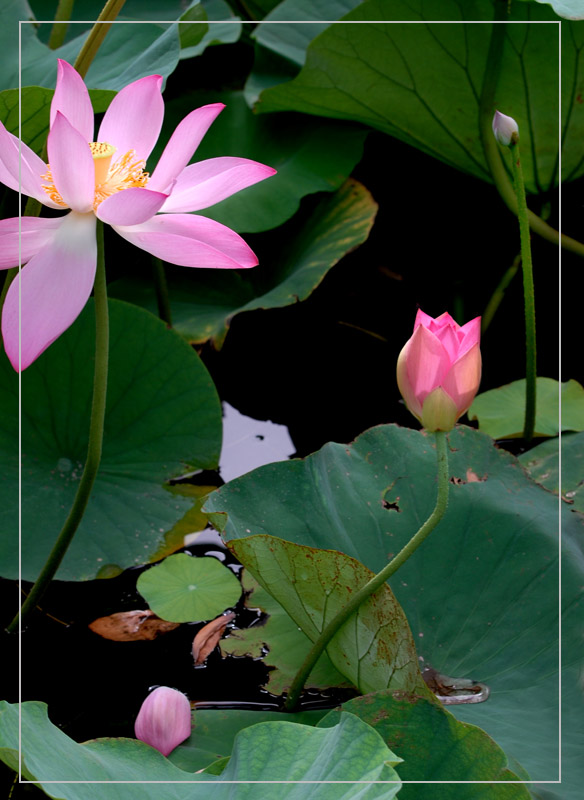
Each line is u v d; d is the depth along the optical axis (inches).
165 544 132.3
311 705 125.1
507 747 119.8
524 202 133.3
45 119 128.5
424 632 124.6
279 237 159.6
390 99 145.4
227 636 128.3
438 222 181.2
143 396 135.6
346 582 120.8
